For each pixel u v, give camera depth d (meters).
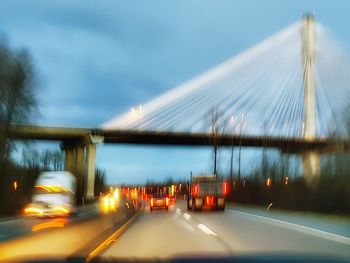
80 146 86.50
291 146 68.50
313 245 17.78
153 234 23.06
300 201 43.50
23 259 8.11
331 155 41.03
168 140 85.94
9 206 50.84
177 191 135.62
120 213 32.50
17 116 54.16
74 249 17.23
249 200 63.72
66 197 39.16
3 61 53.22
